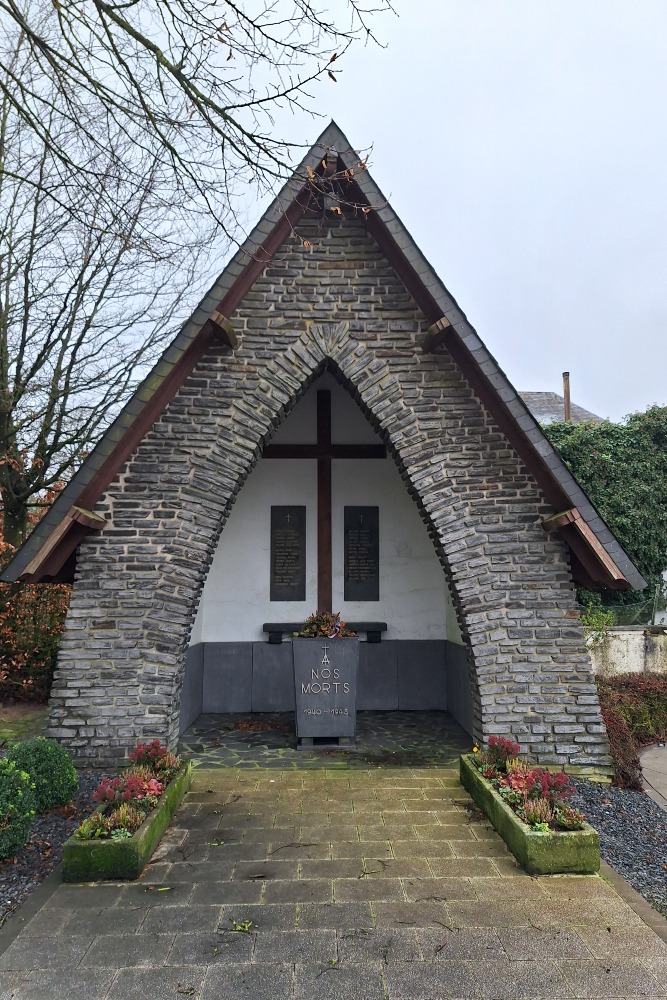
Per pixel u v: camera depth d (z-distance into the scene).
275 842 4.90
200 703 9.38
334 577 9.86
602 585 6.91
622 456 14.95
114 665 6.54
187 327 6.68
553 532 6.88
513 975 3.32
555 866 4.39
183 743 7.76
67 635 6.56
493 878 4.34
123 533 6.75
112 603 6.63
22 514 11.16
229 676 9.57
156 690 6.51
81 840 4.36
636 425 15.48
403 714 9.40
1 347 10.68
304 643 7.52
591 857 4.41
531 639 6.71
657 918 3.91
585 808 5.72
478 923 3.79
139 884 4.25
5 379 10.70
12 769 4.77
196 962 3.42
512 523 6.93
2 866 4.52
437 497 6.98
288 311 7.18
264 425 7.01
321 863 4.55
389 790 6.06
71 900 4.05
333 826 5.21
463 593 6.81
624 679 9.41
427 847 4.82
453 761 7.02
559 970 3.37
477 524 6.93
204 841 4.92
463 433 7.05
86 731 6.42
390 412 7.11
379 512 9.96
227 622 9.69
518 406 6.70
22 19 4.24
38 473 11.16
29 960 3.44
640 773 6.84
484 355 6.76
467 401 7.11
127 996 3.16
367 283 7.27
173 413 6.95
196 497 6.85
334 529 9.93
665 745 8.41
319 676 7.51
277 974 3.33
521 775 5.23
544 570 6.84
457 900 4.05
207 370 7.04
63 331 11.16
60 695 6.48
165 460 6.88
